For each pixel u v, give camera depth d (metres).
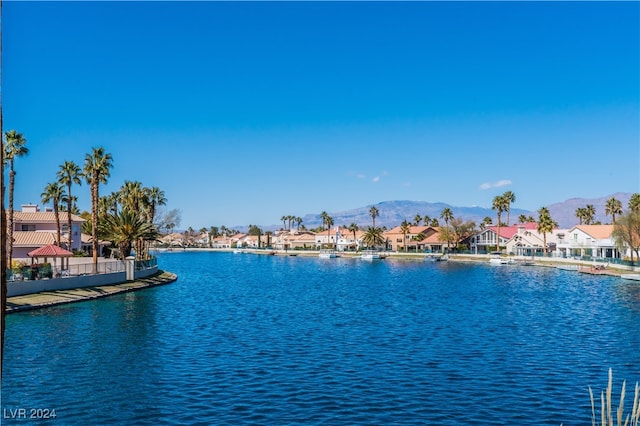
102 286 69.88
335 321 48.56
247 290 81.06
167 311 54.03
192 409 23.36
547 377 28.73
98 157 74.69
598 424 21.50
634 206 141.00
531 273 113.62
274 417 22.42
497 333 42.09
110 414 22.67
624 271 102.38
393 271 128.00
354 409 23.47
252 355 33.81
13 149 59.34
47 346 35.53
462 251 190.25
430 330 43.50
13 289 54.19
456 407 23.81
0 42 7.36
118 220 85.94
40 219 103.00
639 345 37.09
